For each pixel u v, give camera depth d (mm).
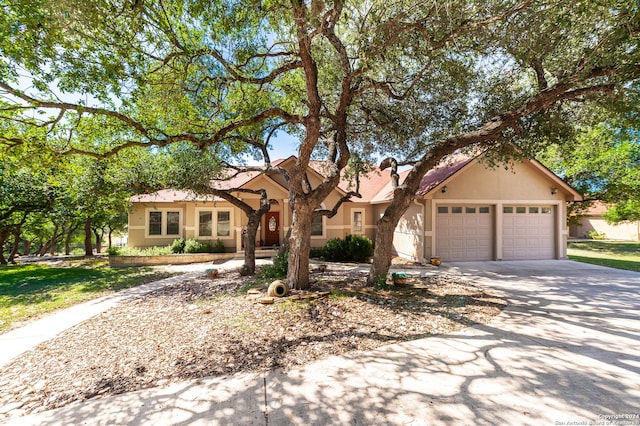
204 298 7312
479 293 7613
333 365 3914
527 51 5781
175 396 3324
